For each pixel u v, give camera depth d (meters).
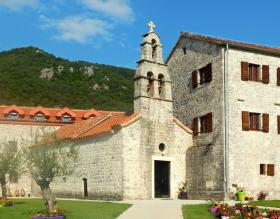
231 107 32.94
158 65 35.94
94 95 89.81
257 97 34.03
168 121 35.69
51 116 54.00
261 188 33.16
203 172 34.22
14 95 82.94
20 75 91.94
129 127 33.25
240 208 21.11
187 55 39.03
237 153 32.62
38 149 28.86
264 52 34.72
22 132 50.34
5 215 21.59
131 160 32.94
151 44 35.91
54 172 27.84
